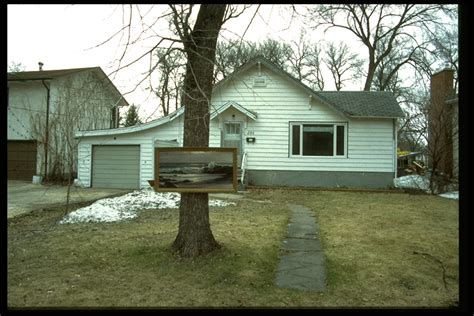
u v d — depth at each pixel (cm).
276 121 1623
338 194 1420
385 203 1194
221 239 673
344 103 1711
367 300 440
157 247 623
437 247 663
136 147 1731
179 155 557
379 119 1596
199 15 568
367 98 1775
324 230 794
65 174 1877
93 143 1756
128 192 1441
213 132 1631
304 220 902
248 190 1496
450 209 1074
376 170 1597
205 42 565
